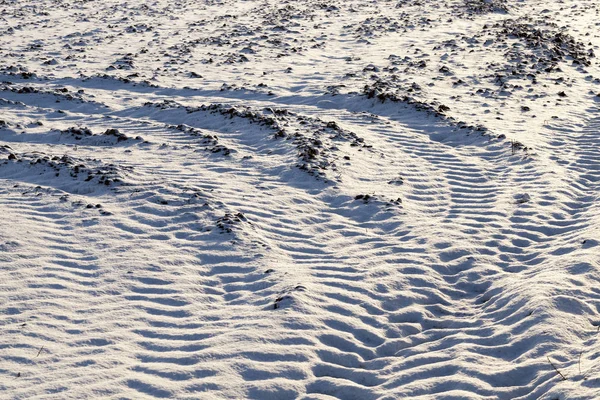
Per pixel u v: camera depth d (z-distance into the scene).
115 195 10.54
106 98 16.55
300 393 6.08
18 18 28.73
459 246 9.23
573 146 13.55
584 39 24.94
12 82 17.47
